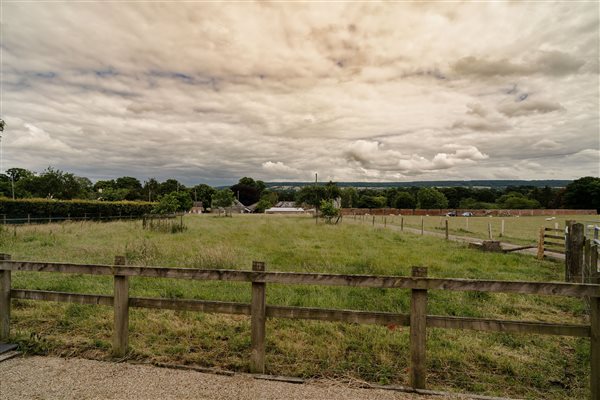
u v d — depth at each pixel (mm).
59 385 3639
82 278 8523
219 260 10305
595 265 7051
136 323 5625
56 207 33469
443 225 38500
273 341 5098
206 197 114125
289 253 12898
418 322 3715
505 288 3535
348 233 22969
